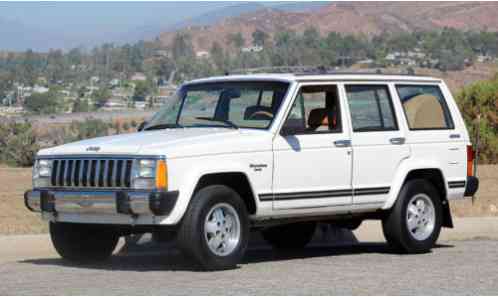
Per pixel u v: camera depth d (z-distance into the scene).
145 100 141.38
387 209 13.39
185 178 11.16
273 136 12.07
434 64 184.00
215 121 12.52
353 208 12.94
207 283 10.33
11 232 15.65
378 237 16.27
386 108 13.45
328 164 12.56
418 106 13.86
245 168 11.70
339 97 12.89
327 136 12.62
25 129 50.91
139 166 11.09
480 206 20.12
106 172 11.32
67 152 11.70
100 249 12.63
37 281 10.53
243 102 12.56
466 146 14.33
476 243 15.00
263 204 11.93
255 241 15.20
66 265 12.19
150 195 10.93
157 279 10.64
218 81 13.02
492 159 39.34
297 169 12.25
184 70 181.88
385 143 13.24
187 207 11.20
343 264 12.16
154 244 14.43
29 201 11.98
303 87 12.54
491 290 10.03
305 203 12.35
